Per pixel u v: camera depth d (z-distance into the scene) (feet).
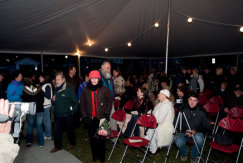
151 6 18.89
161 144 11.64
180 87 14.70
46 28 17.44
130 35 26.53
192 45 31.30
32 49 25.36
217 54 34.12
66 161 11.41
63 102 12.04
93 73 10.21
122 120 11.83
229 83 19.62
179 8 19.22
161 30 25.22
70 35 21.66
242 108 13.43
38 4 12.34
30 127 13.23
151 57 44.83
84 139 14.85
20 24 15.16
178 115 11.10
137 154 11.90
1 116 2.22
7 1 10.90
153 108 13.66
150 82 23.38
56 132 12.51
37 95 12.53
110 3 16.20
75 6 14.26
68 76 17.20
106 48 31.68
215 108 14.65
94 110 10.43
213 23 21.70
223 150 9.44
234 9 17.04
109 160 11.57
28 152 12.57
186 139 10.90
